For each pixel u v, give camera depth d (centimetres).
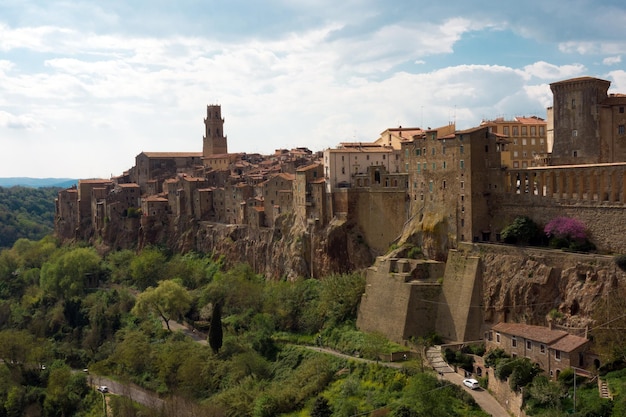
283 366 14838
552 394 9206
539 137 18788
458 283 13412
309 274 18000
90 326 19725
